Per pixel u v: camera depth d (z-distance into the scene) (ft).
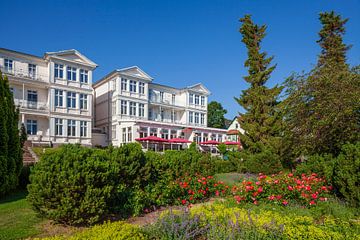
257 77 62.28
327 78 35.24
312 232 13.52
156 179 26.00
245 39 66.03
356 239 13.41
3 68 82.74
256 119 61.98
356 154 22.39
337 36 70.90
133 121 99.86
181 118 141.28
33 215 21.48
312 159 33.63
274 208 21.72
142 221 20.84
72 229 18.38
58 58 90.53
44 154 19.77
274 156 48.93
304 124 37.14
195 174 29.09
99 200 19.04
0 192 28.91
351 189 21.99
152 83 130.00
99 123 121.90
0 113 30.27
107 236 11.78
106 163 20.63
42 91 91.45
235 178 42.83
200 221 15.60
